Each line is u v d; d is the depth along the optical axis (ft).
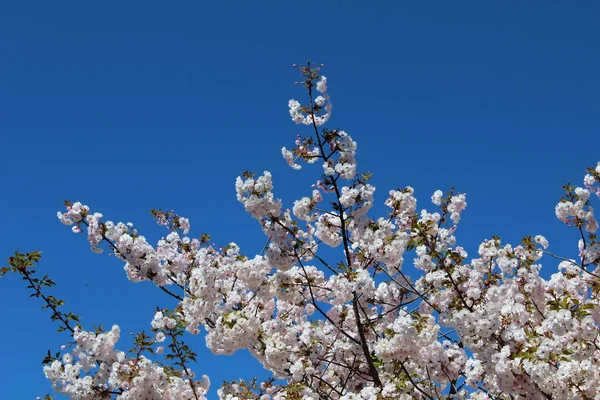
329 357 30.99
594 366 23.84
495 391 26.86
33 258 25.53
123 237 29.30
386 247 28.55
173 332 27.94
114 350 25.72
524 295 28.04
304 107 30.09
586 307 23.09
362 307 30.40
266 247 29.89
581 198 29.40
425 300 29.55
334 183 29.14
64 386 24.85
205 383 30.53
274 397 32.22
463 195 34.01
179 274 34.86
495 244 29.22
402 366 27.50
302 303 33.45
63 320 25.64
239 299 31.83
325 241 31.58
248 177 29.25
